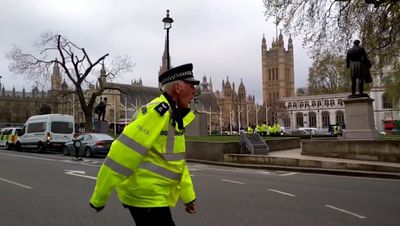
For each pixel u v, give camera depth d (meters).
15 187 11.34
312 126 128.12
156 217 3.06
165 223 3.09
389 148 16.38
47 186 11.51
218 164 19.66
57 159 22.09
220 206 8.52
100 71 43.59
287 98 134.00
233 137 29.00
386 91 57.38
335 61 31.58
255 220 7.21
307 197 9.72
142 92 119.19
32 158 22.78
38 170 15.77
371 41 23.41
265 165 18.05
